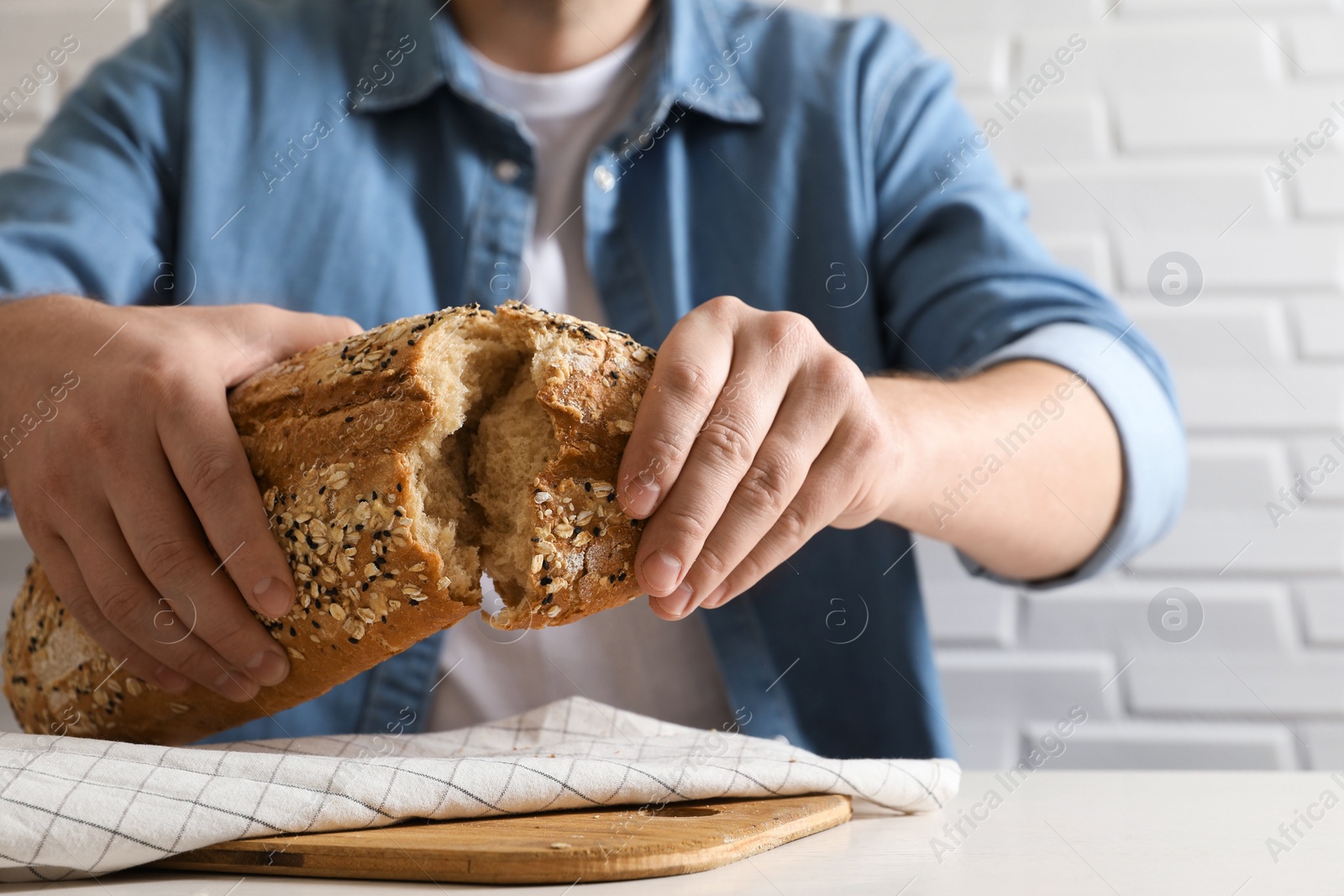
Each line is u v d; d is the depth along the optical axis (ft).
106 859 1.96
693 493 2.15
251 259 3.25
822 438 2.23
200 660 2.32
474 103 3.29
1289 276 3.97
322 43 3.40
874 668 3.16
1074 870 2.02
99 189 3.21
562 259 3.38
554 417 2.20
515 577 2.25
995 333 3.10
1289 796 2.52
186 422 2.27
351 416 2.24
